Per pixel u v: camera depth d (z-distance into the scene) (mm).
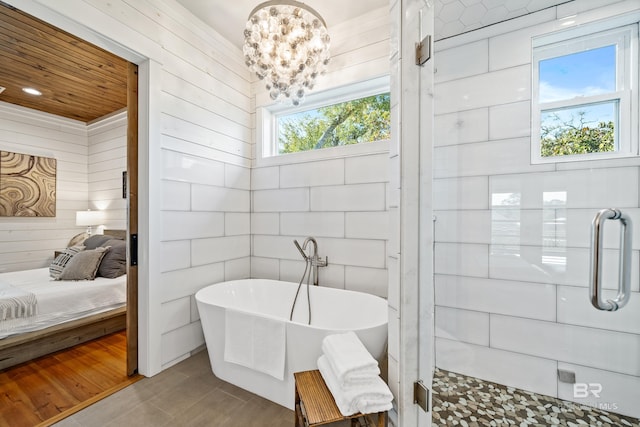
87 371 2064
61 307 2393
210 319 1948
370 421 1336
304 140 2812
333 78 2430
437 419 1528
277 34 1839
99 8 1668
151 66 1973
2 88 3221
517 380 1789
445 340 1951
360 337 1558
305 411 1200
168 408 1656
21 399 1758
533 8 1713
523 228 1783
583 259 1642
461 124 1923
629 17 1553
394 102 1366
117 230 3889
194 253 2309
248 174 2898
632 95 1562
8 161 3740
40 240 4043
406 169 1269
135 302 2002
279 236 2738
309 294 2359
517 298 1799
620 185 1565
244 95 2863
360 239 2324
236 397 1756
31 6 1425
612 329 1579
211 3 2125
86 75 2926
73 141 4363
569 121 1691
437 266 1955
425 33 1325
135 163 2004
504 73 1820
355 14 2258
